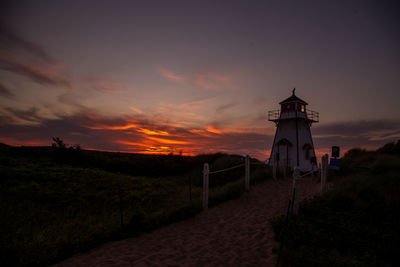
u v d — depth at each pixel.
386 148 22.28
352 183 10.86
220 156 29.19
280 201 10.55
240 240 6.20
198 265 4.90
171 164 25.30
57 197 11.76
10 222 7.88
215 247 5.81
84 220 8.88
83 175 17.27
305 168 27.80
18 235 6.81
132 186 15.85
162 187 16.48
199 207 9.30
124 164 23.80
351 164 19.05
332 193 9.83
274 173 16.73
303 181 16.86
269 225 7.27
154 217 7.94
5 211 8.79
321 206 8.55
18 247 5.93
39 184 13.62
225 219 8.13
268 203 10.23
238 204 10.12
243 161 23.78
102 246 6.11
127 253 5.61
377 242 5.51
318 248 5.34
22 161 19.06
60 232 7.15
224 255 5.34
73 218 9.26
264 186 14.01
